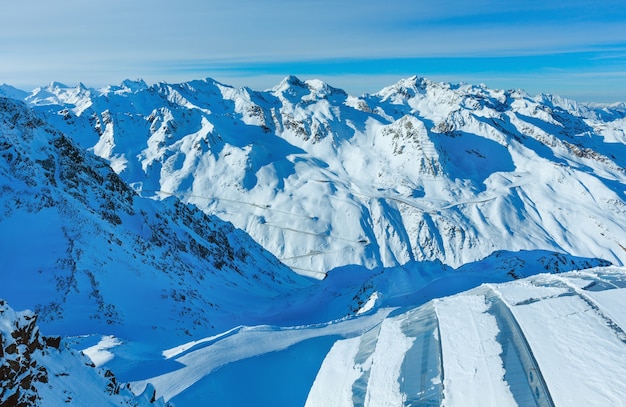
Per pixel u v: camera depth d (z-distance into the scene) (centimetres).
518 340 1736
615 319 1684
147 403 1495
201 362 2655
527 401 1424
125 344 3056
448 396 1552
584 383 1395
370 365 2022
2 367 970
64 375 1193
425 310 2336
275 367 2734
